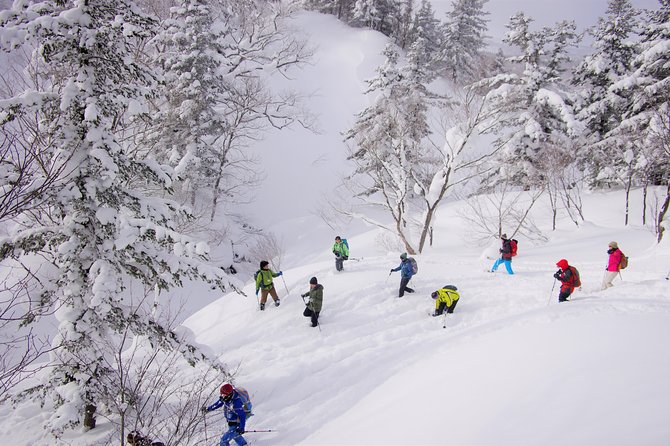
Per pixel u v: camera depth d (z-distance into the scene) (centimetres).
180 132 2227
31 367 1034
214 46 2327
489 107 1633
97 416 796
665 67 2123
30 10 694
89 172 723
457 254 1877
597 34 2564
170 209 852
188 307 1867
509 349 655
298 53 3388
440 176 1744
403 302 1148
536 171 2267
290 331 1055
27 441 743
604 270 1287
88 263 759
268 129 3547
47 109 725
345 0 6356
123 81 777
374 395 711
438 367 698
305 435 658
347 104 4081
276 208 3028
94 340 743
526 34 2389
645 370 466
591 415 393
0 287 892
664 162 1916
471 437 414
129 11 758
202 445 662
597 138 2566
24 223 830
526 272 1320
